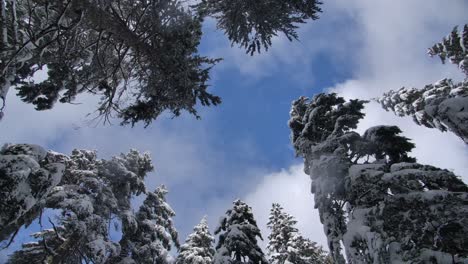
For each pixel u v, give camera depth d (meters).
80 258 14.41
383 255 9.23
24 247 15.48
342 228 12.83
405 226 9.09
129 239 18.23
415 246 8.92
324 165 12.49
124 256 17.39
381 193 10.62
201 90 10.33
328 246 13.05
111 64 10.80
